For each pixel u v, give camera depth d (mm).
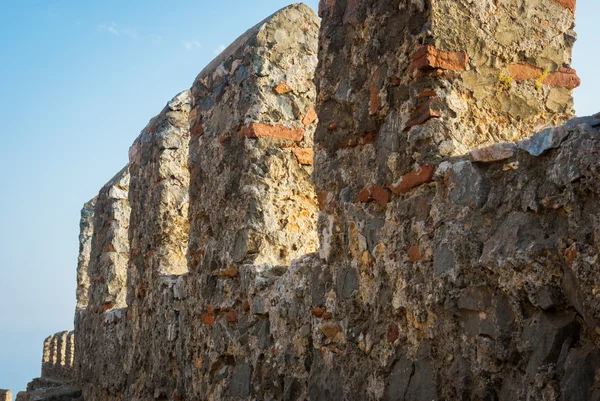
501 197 2650
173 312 5637
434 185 2988
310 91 4891
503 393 2551
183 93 6688
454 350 2770
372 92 3398
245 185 4660
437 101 3061
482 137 3117
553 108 3268
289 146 4773
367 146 3428
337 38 3703
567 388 2273
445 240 2832
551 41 3289
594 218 2254
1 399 12844
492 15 3203
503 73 3191
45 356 12078
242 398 4367
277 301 4090
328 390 3518
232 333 4590
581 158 2301
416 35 3154
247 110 4730
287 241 4629
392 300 3127
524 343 2451
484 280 2654
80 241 11305
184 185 6496
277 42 4863
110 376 7434
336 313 3521
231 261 4688
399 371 3049
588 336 2287
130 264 6977
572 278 2305
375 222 3312
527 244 2471
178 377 5410
